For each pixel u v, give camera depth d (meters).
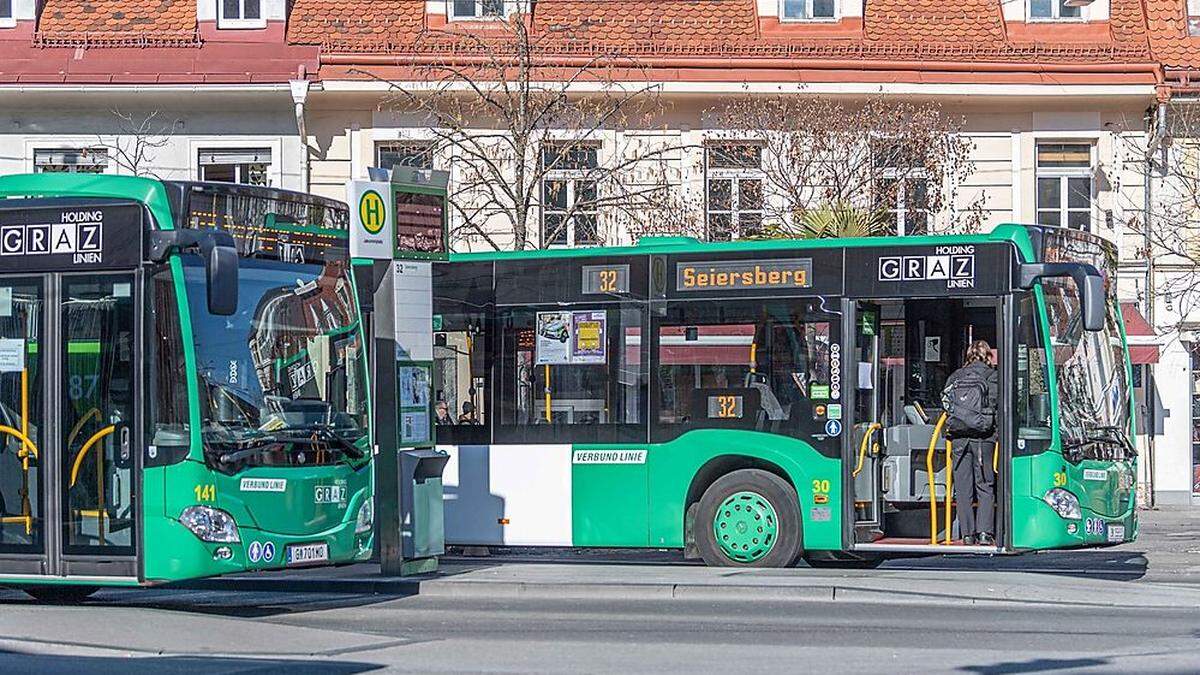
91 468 14.31
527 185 29.78
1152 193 32.19
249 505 14.30
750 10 32.62
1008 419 17.38
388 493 17.34
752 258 18.39
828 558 19.88
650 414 18.62
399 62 31.33
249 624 13.72
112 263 14.30
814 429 18.05
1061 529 17.20
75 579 14.30
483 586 16.62
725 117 30.94
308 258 15.27
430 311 17.69
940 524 18.11
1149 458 32.78
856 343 18.06
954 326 18.67
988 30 32.59
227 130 32.06
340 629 13.82
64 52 31.94
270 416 14.62
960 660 11.73
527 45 28.30
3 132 32.00
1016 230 17.47
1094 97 31.92
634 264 18.80
